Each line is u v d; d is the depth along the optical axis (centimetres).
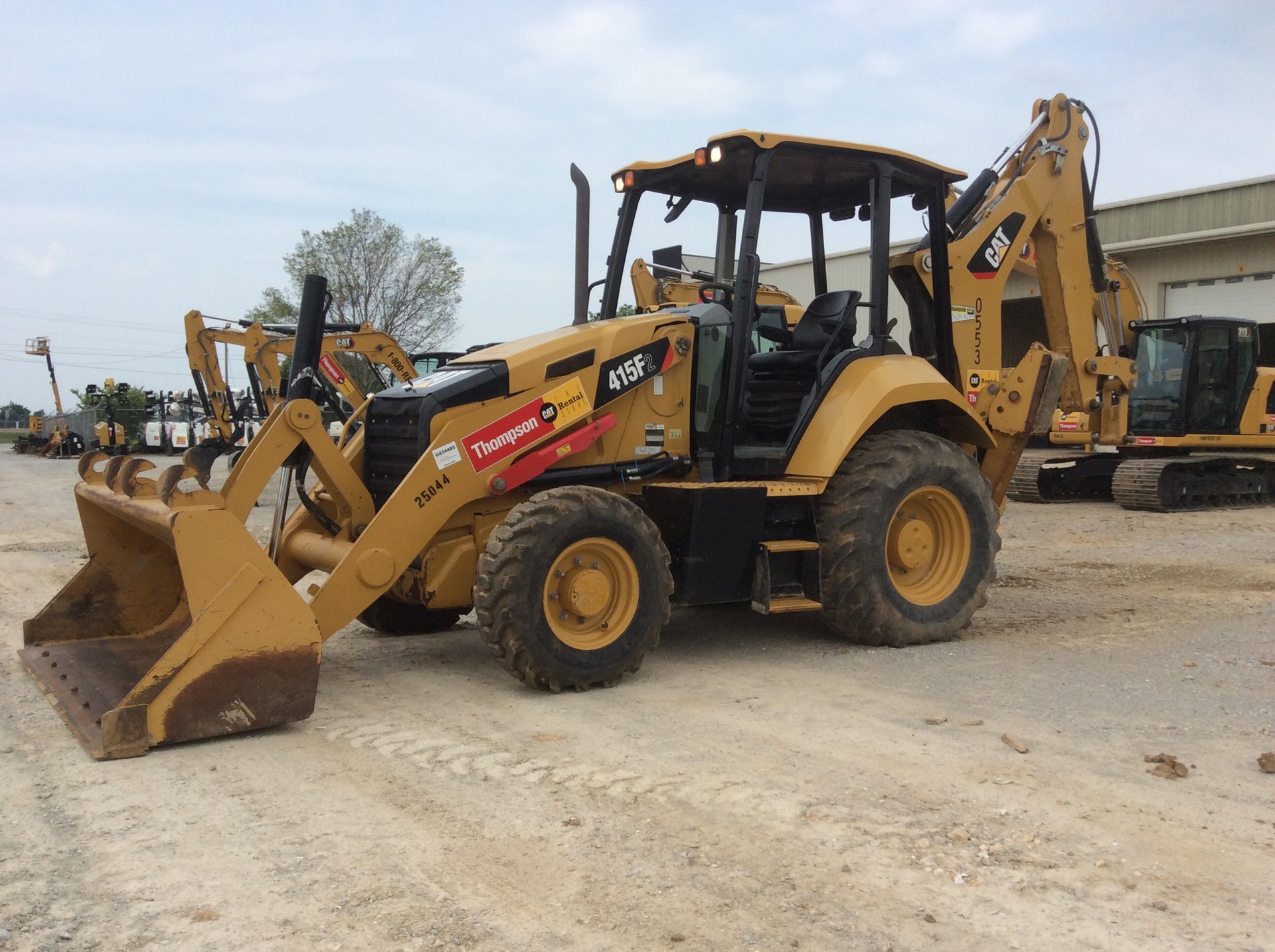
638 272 873
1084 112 751
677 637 633
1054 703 476
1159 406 1423
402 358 1570
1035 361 679
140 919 272
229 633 418
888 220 614
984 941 262
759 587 563
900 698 488
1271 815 342
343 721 451
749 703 480
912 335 690
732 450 582
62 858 310
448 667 559
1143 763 392
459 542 519
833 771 385
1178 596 750
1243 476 1434
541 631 484
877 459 587
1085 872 300
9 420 9525
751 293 574
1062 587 798
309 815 344
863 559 577
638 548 510
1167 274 2088
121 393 3950
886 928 268
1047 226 736
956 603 614
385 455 552
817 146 577
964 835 324
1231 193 1978
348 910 278
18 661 553
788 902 282
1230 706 469
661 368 569
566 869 303
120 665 505
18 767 388
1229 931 267
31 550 1046
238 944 259
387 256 3544
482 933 266
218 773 384
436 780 377
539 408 523
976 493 622
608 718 457
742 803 353
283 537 571
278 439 504
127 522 536
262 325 1658
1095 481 1531
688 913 276
